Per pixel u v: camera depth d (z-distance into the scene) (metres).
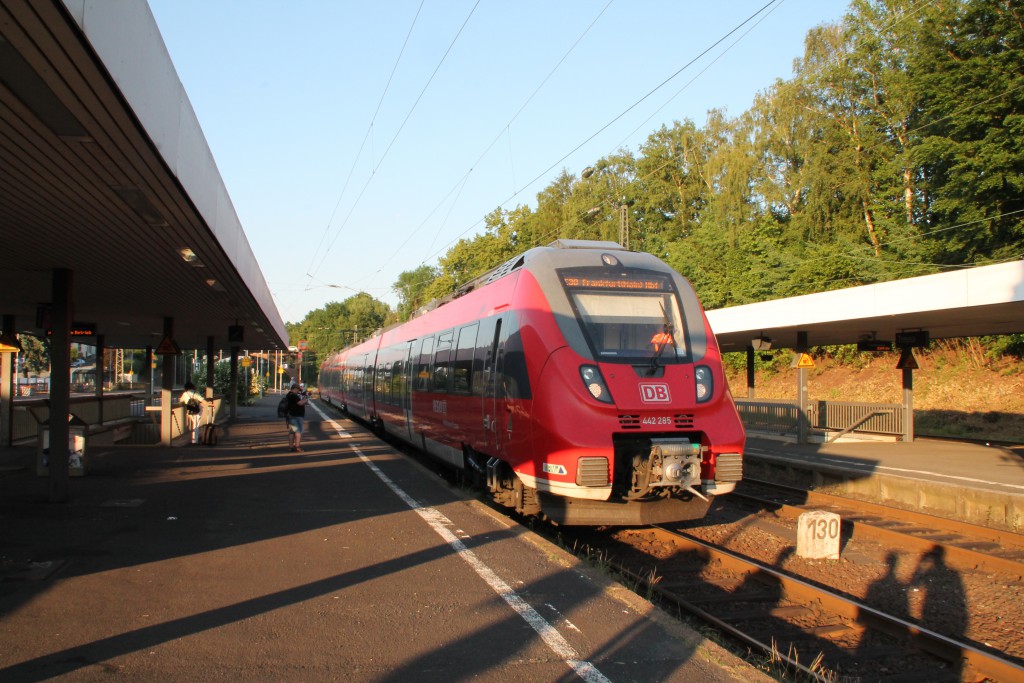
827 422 24.03
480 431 11.01
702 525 11.07
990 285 13.32
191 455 17.03
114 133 6.02
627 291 9.59
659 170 52.03
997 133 25.94
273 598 6.05
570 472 8.30
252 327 26.03
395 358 19.95
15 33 4.39
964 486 11.94
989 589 7.84
